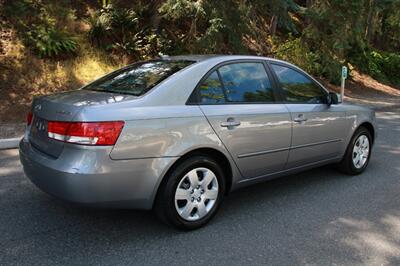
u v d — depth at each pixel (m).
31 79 9.80
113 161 3.38
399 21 24.61
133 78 4.20
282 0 13.09
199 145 3.81
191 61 4.27
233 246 3.64
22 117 8.48
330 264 3.40
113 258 3.38
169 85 3.83
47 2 11.97
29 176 3.83
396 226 4.18
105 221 4.07
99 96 3.81
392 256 3.58
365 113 5.86
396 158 7.05
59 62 10.66
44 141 3.67
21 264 3.25
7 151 6.72
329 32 16.59
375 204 4.76
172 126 3.66
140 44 12.77
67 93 4.09
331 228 4.08
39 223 3.99
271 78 4.67
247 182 4.40
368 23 21.50
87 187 3.31
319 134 5.05
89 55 11.54
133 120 3.47
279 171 4.71
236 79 4.33
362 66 21.31
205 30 13.02
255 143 4.29
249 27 13.21
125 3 14.24
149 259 3.38
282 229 4.02
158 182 3.62
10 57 10.09
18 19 11.08
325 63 17.05
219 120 3.97
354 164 5.78
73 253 3.44
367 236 3.94
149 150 3.54
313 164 5.15
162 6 12.12
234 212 4.41
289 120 4.61
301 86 5.02
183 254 3.47
